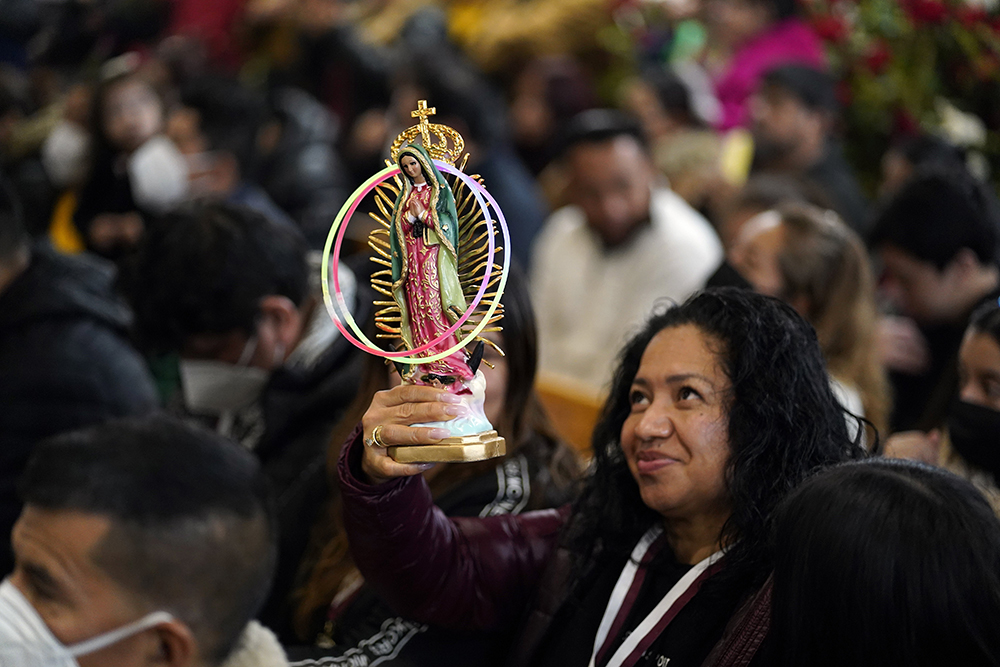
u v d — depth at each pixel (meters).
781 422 2.76
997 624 2.28
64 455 2.57
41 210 9.05
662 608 2.85
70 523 2.49
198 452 2.64
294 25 13.24
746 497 2.73
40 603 2.52
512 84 11.58
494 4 12.68
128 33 13.84
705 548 2.92
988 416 3.56
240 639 2.71
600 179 6.96
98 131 7.68
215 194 7.62
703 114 9.14
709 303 2.95
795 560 2.39
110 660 2.52
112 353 4.89
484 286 2.77
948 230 5.05
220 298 4.27
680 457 2.82
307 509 4.26
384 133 10.07
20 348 4.74
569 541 3.15
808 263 4.89
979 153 6.82
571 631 3.02
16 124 10.21
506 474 3.58
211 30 14.18
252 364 4.47
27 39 12.26
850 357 4.92
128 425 2.71
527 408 3.66
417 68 8.09
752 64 9.75
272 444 4.43
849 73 7.22
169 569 2.51
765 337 2.83
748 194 6.46
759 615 2.61
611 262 7.21
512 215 7.64
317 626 3.82
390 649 3.33
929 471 2.43
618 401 3.13
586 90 10.34
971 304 5.13
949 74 6.83
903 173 6.52
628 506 3.08
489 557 3.20
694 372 2.83
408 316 2.81
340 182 9.11
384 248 3.45
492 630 3.24
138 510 2.49
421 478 2.96
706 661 2.65
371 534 2.90
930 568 2.28
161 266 4.30
